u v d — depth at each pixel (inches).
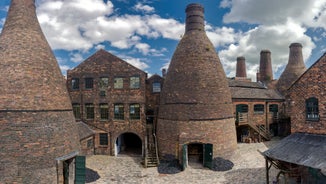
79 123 913.5
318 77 505.0
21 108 477.4
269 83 1453.0
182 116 745.0
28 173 464.4
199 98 748.6
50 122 512.4
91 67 969.5
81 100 965.8
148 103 998.4
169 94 799.1
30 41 530.0
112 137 940.0
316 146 462.3
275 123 1247.5
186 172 677.3
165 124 790.5
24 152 465.7
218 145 737.0
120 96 945.5
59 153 517.0
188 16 840.9
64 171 565.6
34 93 499.5
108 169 737.0
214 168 687.7
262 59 1514.5
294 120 552.7
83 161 565.0
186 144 722.2
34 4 580.4
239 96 1088.8
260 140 1075.3
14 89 481.4
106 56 964.0
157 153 802.2
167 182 605.3
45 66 538.0
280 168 512.1
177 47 852.0
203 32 836.6
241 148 929.5
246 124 1042.1
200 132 725.9
